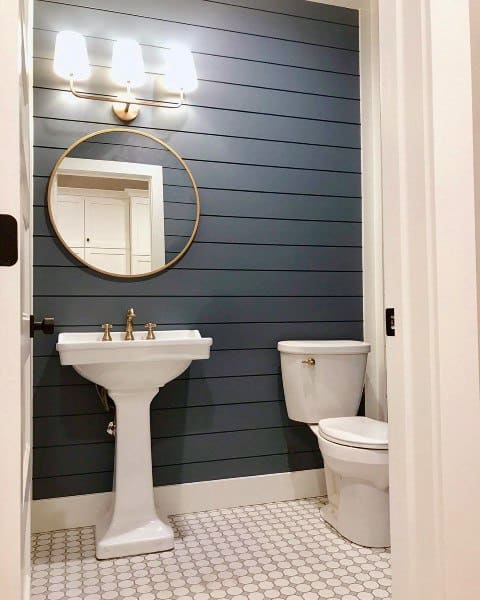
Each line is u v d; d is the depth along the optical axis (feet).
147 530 6.98
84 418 7.88
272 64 9.09
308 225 9.22
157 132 8.39
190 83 8.38
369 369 9.41
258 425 8.79
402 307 3.19
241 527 7.69
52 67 7.88
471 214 3.05
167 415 8.30
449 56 3.04
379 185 9.41
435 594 2.95
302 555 6.75
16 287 2.51
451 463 2.96
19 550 2.48
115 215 8.13
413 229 3.12
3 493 2.46
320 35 9.39
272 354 8.91
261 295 8.88
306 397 8.20
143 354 6.70
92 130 8.06
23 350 3.25
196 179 8.57
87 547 7.06
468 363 3.02
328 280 9.32
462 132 3.05
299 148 9.21
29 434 4.40
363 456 6.72
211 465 8.48
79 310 7.90
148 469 7.20
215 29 8.77
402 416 3.18
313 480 9.05
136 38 8.30
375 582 6.04
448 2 3.06
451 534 2.94
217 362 8.59
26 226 3.98
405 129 3.19
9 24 2.51
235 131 8.82
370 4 9.53
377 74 9.41
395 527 3.25
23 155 3.33
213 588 5.94
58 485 7.73
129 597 5.76
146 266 8.23
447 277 2.99
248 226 8.85
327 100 9.40
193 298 8.48
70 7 7.97
